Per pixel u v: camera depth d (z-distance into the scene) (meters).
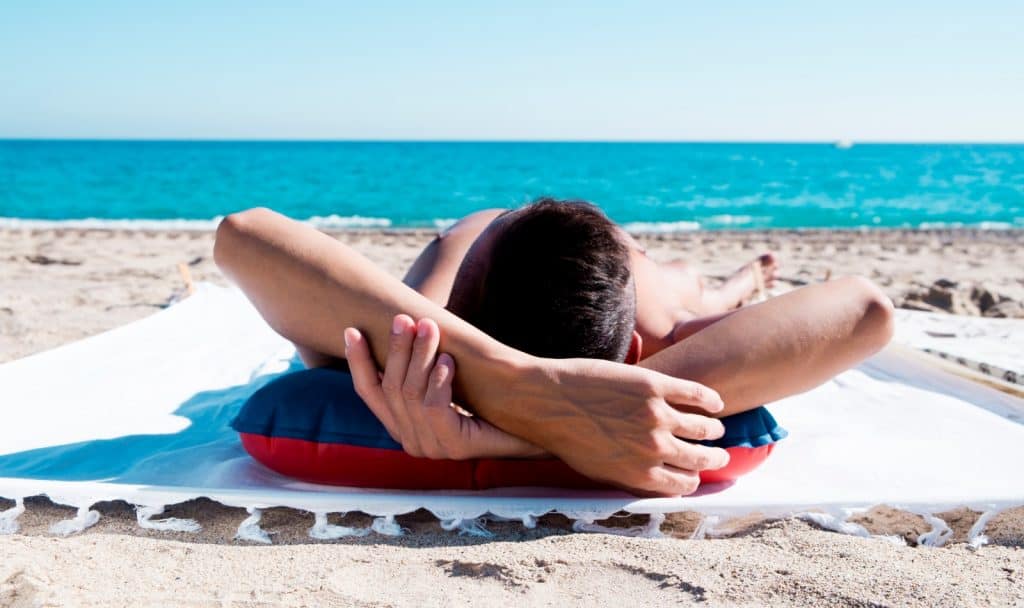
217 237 1.53
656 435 1.37
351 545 1.41
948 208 17.77
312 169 33.44
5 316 4.27
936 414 2.20
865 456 1.83
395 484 1.55
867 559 1.33
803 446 1.90
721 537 1.48
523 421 1.41
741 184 26.36
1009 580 1.27
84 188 22.09
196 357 2.70
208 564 1.33
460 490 1.55
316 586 1.25
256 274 1.50
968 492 1.53
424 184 25.83
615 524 1.53
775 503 1.50
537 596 1.22
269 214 1.55
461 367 1.40
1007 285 6.20
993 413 2.25
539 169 35.16
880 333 1.53
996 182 27.23
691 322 1.86
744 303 3.57
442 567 1.32
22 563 1.29
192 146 77.56
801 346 1.49
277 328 1.58
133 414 2.10
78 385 2.35
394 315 1.40
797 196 21.47
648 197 21.22
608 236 1.46
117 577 1.27
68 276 6.05
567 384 1.37
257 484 1.58
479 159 45.72
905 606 1.17
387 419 1.44
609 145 85.75
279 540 1.44
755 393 1.52
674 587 1.25
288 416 1.55
